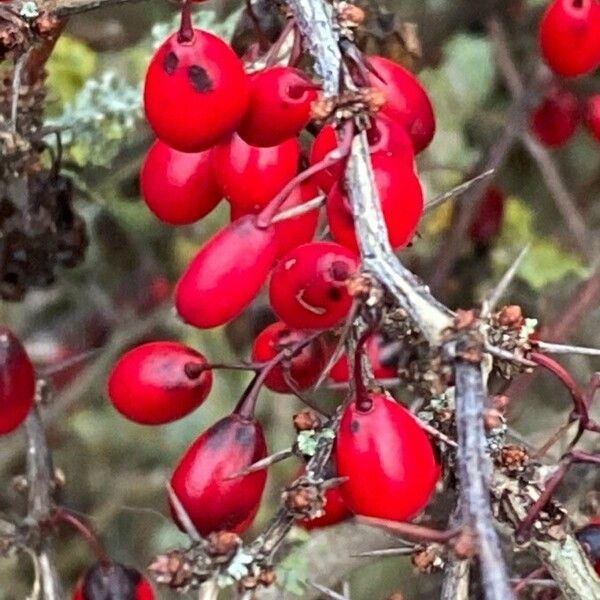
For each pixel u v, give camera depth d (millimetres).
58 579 257
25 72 264
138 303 432
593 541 228
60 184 274
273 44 230
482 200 376
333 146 212
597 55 250
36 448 264
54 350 436
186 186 226
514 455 214
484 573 179
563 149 459
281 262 211
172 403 223
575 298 365
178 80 209
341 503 229
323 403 280
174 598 300
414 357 225
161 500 432
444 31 401
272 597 290
